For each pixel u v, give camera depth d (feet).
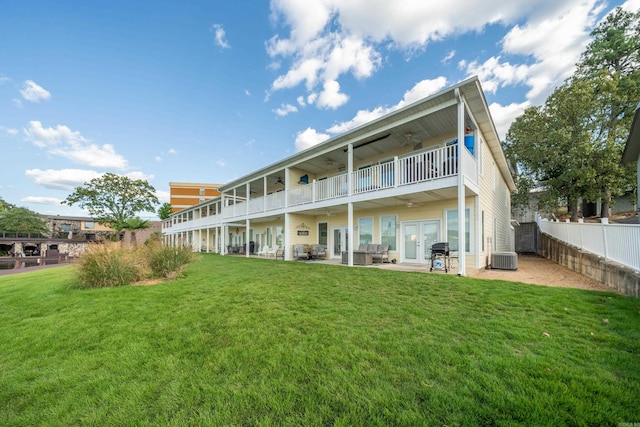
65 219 165.78
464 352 9.84
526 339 10.77
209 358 10.12
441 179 25.85
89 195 121.70
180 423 6.81
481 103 26.55
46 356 10.87
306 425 6.57
